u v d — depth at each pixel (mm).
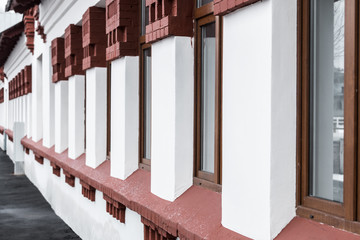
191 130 4539
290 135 3111
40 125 13828
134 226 5527
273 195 3043
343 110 2979
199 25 4445
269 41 3008
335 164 3066
